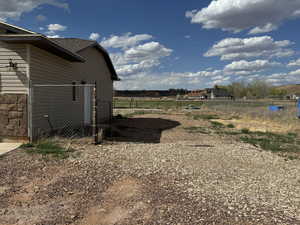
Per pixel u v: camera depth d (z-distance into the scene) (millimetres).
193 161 5527
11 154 5414
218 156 6168
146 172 4527
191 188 3822
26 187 3705
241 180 4359
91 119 12078
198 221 2795
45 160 5039
